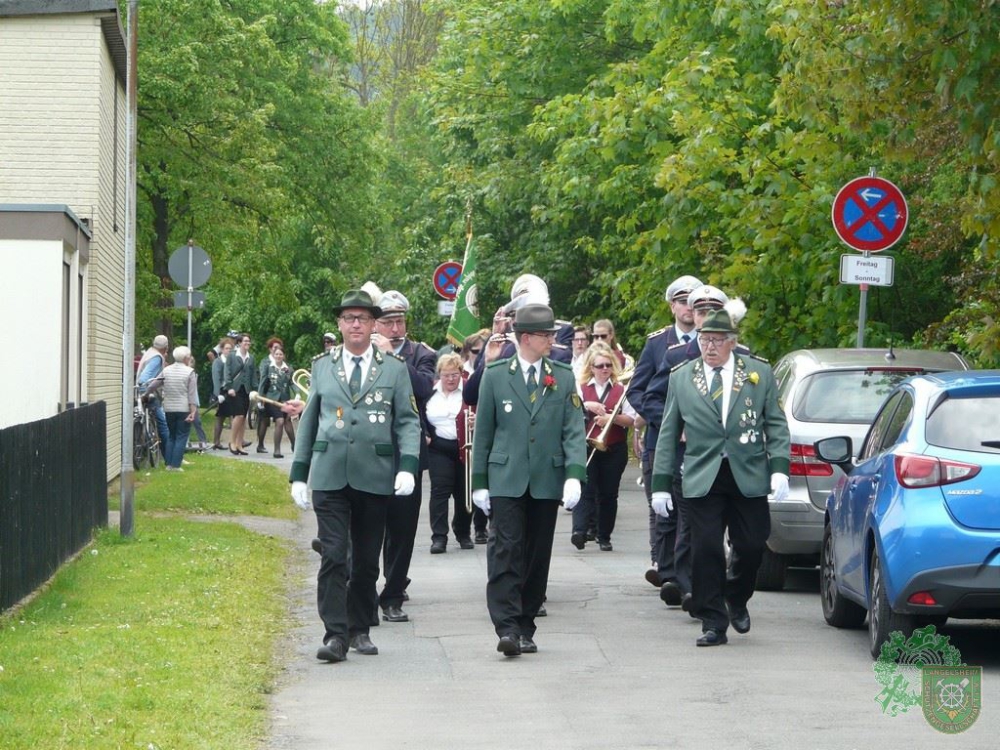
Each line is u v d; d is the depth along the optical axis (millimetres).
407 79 68438
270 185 41344
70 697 8508
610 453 16625
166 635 10680
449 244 38719
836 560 11461
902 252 21375
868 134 18922
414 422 10852
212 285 50875
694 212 21406
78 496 15312
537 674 9875
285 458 33094
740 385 10977
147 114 38812
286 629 11688
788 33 15711
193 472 25891
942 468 9586
